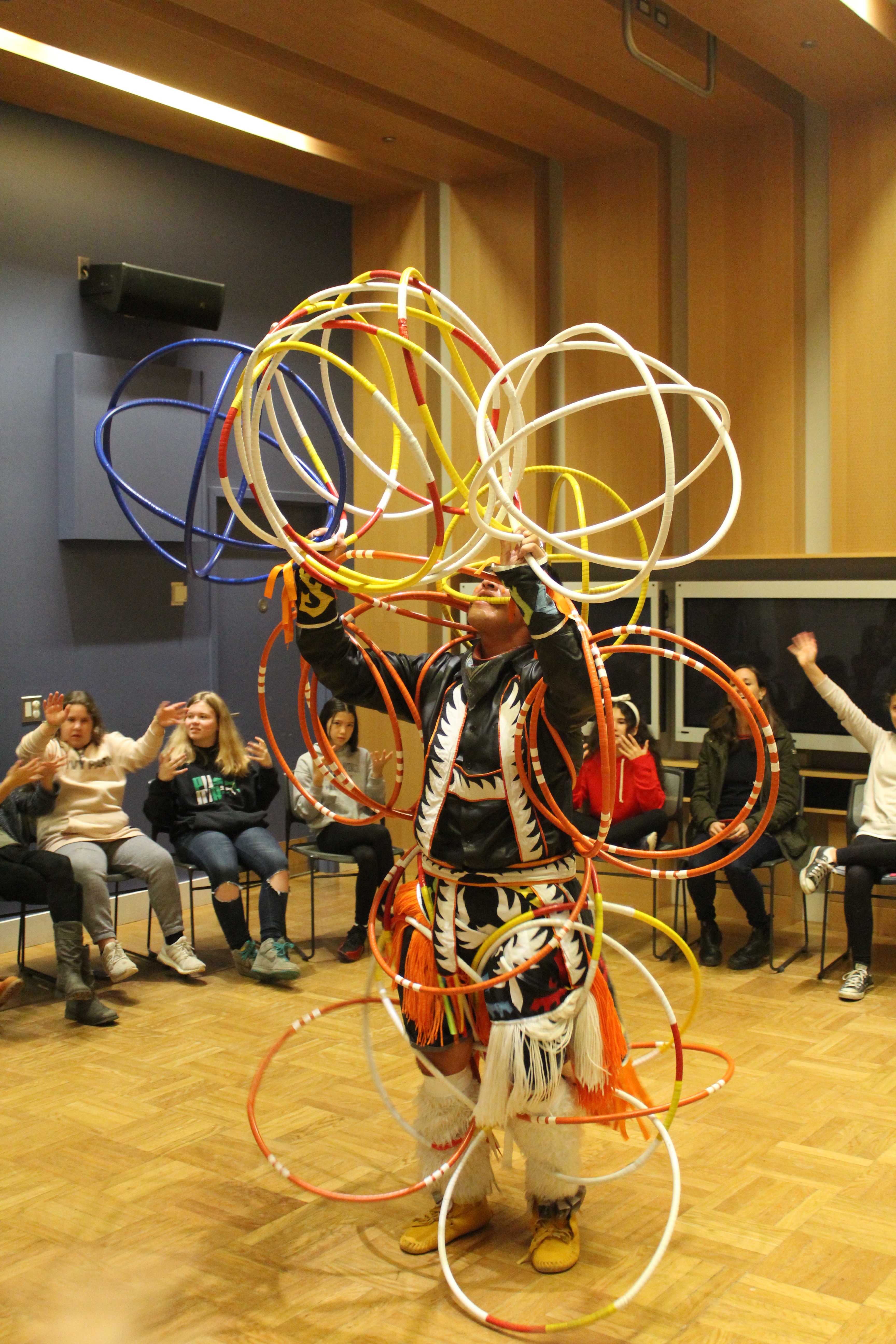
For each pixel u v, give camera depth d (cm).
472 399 224
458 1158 242
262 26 438
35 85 477
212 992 432
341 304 226
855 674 494
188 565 278
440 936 233
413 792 630
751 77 498
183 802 466
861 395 516
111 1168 289
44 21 430
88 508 514
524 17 429
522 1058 224
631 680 551
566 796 237
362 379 213
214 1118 319
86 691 526
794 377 533
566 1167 237
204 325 550
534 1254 242
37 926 502
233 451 583
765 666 514
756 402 542
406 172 609
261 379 243
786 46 456
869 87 496
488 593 244
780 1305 227
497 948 228
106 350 531
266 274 604
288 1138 305
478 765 228
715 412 206
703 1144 300
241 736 604
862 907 428
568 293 588
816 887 432
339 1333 220
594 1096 237
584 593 215
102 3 416
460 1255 248
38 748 429
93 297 520
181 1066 357
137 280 514
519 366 212
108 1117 320
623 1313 224
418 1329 221
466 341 223
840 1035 383
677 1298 229
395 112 521
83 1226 260
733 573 544
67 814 443
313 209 628
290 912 554
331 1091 337
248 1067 357
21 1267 243
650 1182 279
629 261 569
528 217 594
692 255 556
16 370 498
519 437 194
